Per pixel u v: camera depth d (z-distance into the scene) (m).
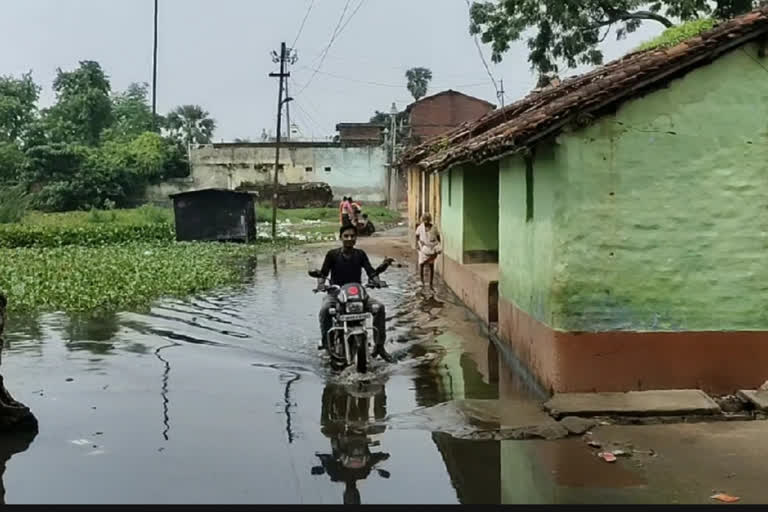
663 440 7.33
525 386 9.63
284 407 8.66
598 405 8.13
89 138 61.41
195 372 10.23
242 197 30.06
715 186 8.60
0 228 31.02
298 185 54.25
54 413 8.34
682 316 8.65
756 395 8.30
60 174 49.69
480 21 31.12
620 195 8.57
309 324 13.67
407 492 6.18
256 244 29.66
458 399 8.98
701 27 17.25
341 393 9.32
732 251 8.63
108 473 6.57
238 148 55.62
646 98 8.52
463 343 12.23
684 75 8.49
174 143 56.38
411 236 29.36
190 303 15.85
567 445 7.29
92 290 16.39
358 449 7.22
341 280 10.97
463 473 6.59
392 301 16.30
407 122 60.31
